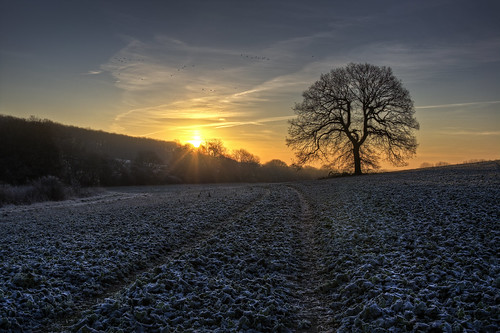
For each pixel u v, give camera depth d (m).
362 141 60.19
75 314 8.65
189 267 10.91
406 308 7.11
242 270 11.00
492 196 19.91
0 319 7.44
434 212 16.92
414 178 40.41
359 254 11.51
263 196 37.41
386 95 58.34
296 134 61.94
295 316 8.10
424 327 6.36
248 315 7.66
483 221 14.02
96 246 14.70
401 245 11.89
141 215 24.94
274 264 11.46
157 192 64.31
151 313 7.82
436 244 11.45
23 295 8.91
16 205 41.44
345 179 52.97
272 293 9.05
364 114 60.47
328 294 9.37
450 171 46.19
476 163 60.38
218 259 12.21
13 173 63.31
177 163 112.94
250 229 17.38
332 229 16.12
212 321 7.52
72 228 20.28
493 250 10.29
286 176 139.88
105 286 10.62
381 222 15.88
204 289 9.39
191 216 22.95
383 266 10.06
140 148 136.38
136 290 9.25
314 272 11.37
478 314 6.61
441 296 7.63
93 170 85.00
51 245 15.38
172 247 15.23
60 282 10.21
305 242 15.29
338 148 62.03
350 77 59.62
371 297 8.14
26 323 7.85
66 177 71.50
